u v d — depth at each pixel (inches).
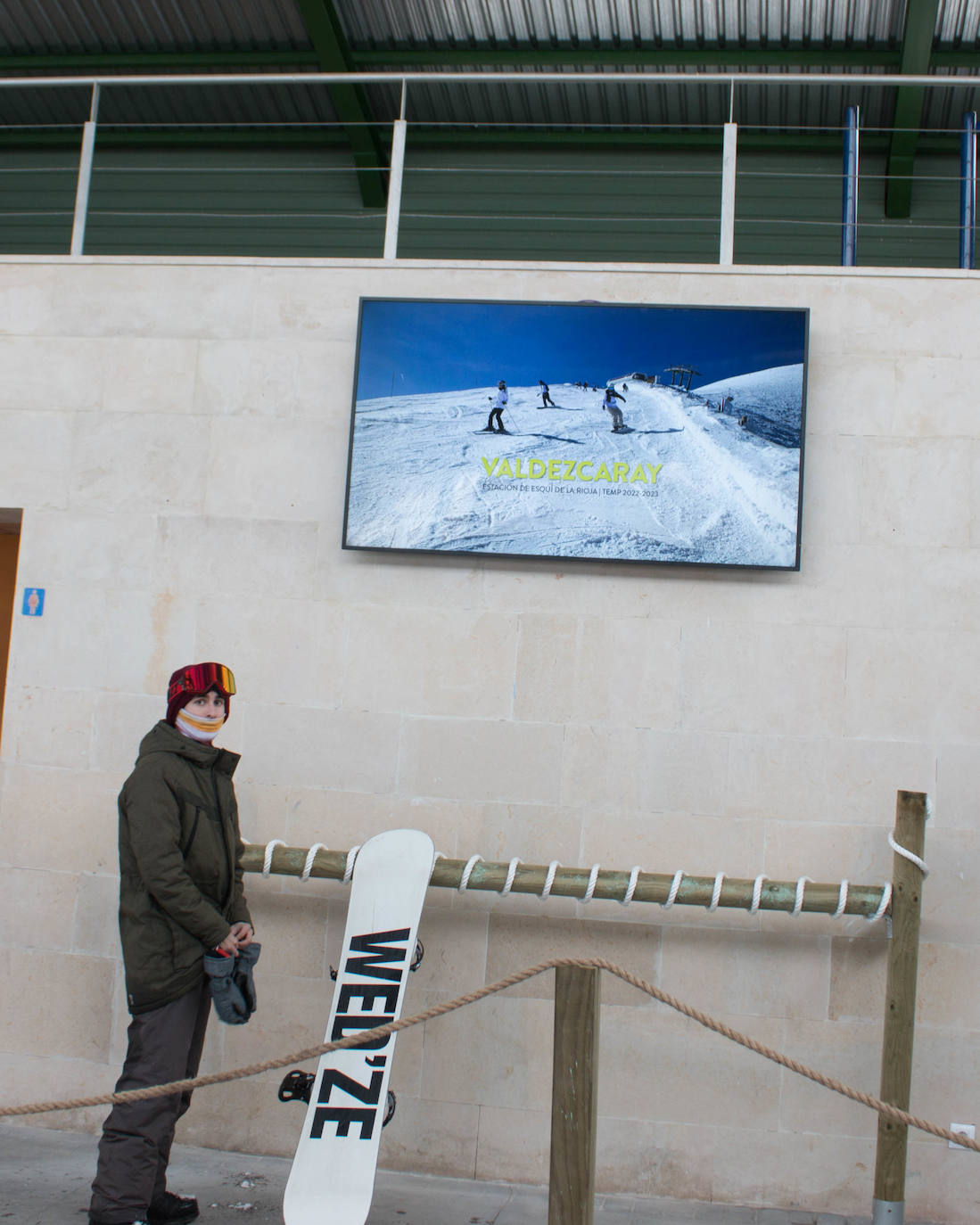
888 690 129.6
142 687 139.1
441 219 257.9
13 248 270.8
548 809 132.0
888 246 246.1
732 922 128.7
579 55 235.9
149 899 106.3
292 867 126.3
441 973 131.3
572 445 134.6
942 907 126.2
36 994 136.4
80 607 141.0
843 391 134.3
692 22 226.8
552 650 134.2
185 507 141.3
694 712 131.6
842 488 133.0
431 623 136.2
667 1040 128.2
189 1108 132.8
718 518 131.5
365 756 135.0
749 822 129.6
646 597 133.7
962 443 132.0
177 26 242.5
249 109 261.3
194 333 143.9
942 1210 123.0
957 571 130.3
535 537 133.7
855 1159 124.5
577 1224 94.3
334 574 138.1
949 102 237.5
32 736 139.7
